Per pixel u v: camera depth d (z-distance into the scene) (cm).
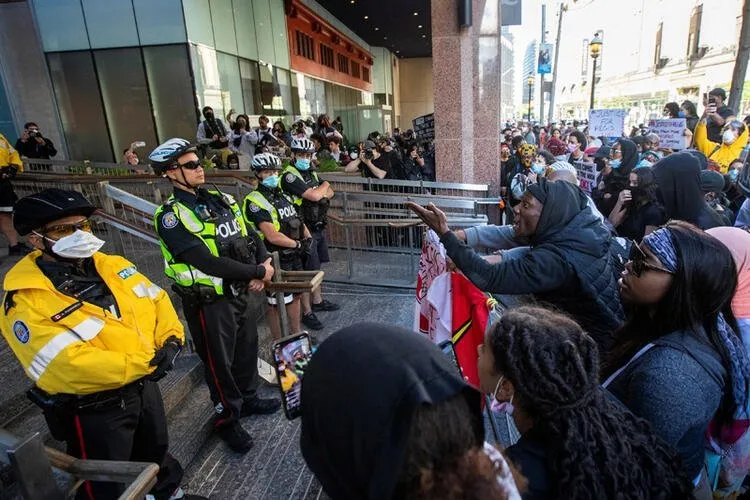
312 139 1084
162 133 1286
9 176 557
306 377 79
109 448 192
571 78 5312
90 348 177
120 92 1271
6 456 122
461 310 220
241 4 1455
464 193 704
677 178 343
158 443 217
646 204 418
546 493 100
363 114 2536
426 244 250
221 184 636
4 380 291
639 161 593
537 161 611
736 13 2136
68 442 193
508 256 249
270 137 1041
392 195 584
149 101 1264
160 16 1189
